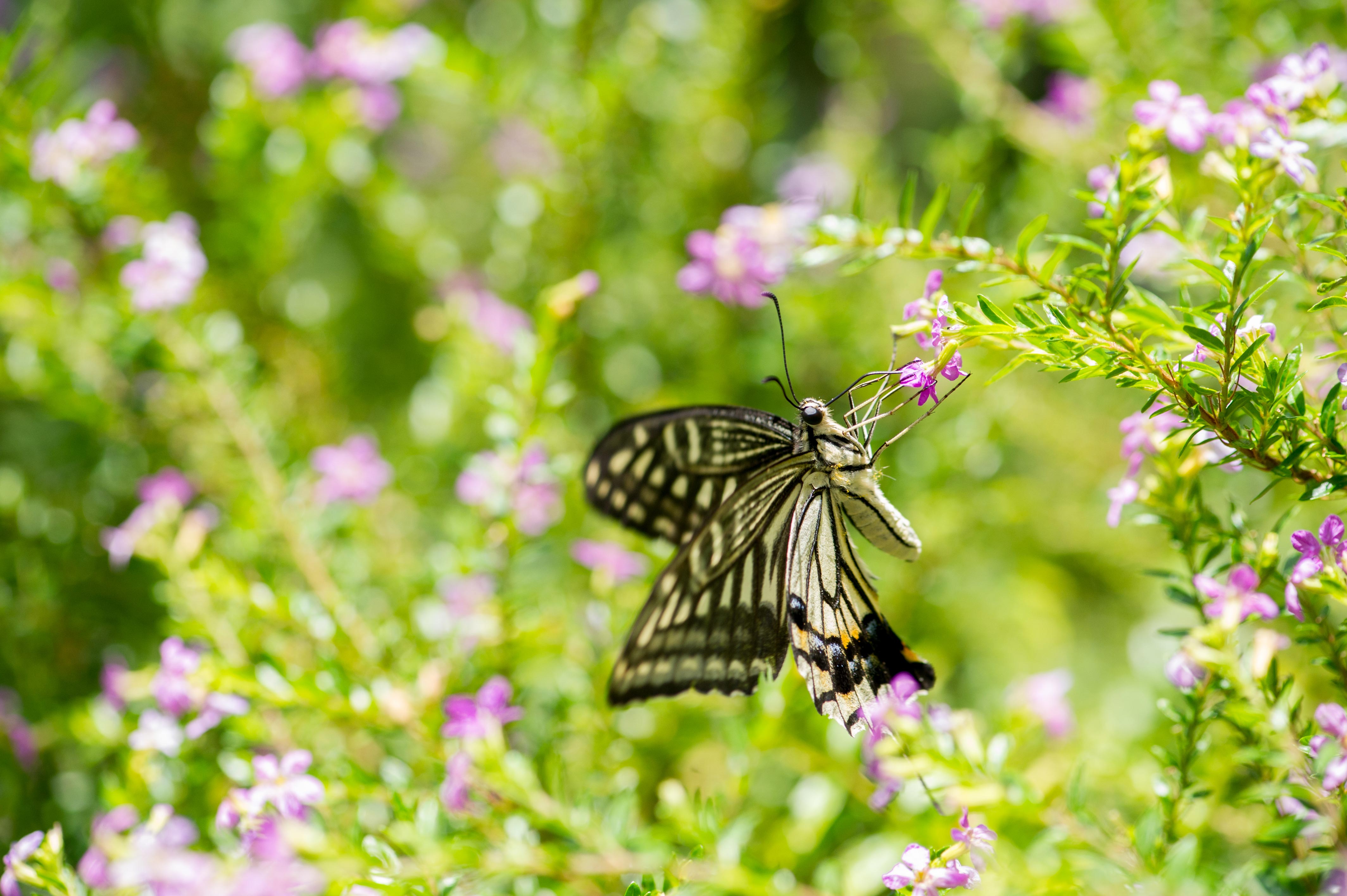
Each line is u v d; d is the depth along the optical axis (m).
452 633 0.79
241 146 0.86
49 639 0.83
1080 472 0.87
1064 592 0.87
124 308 0.82
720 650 0.76
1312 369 0.73
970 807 0.73
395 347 0.91
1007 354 0.84
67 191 0.82
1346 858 0.69
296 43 0.87
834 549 0.76
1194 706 0.73
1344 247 0.73
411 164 0.99
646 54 0.88
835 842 0.79
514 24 0.90
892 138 0.98
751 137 0.88
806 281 0.86
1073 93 0.84
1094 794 0.79
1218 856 0.76
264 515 0.82
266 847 0.72
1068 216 0.84
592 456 0.78
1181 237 0.73
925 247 0.74
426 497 0.87
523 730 0.80
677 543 0.77
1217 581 0.73
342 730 0.80
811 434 0.76
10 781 0.81
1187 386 0.71
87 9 0.91
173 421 0.84
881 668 0.75
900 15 0.86
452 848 0.73
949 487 0.85
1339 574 0.70
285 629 0.81
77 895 0.74
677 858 0.74
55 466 0.86
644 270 0.89
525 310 0.87
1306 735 0.71
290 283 0.90
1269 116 0.72
